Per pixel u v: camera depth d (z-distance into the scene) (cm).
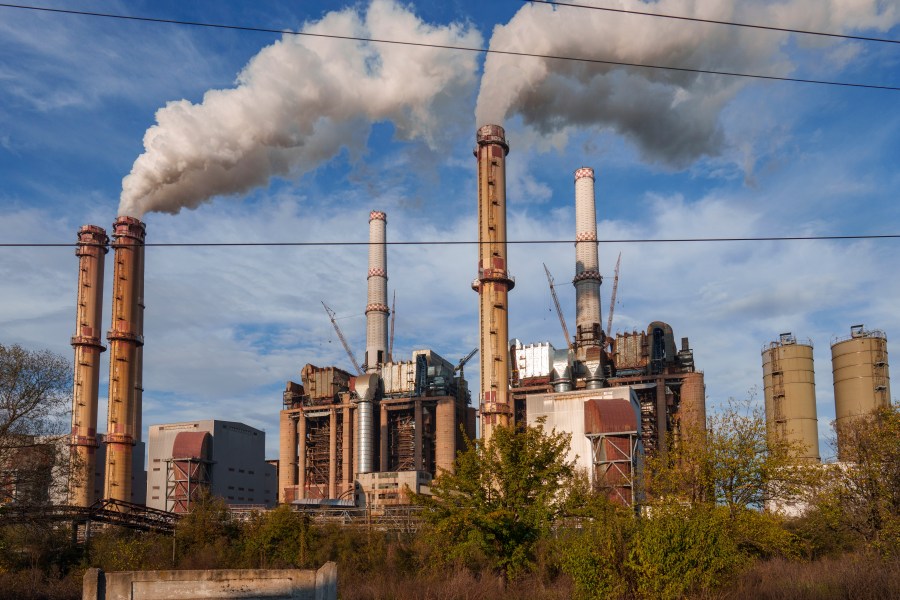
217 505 9388
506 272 17588
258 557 8188
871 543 4506
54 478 7300
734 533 4469
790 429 16775
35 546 7406
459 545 4547
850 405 16038
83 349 19200
